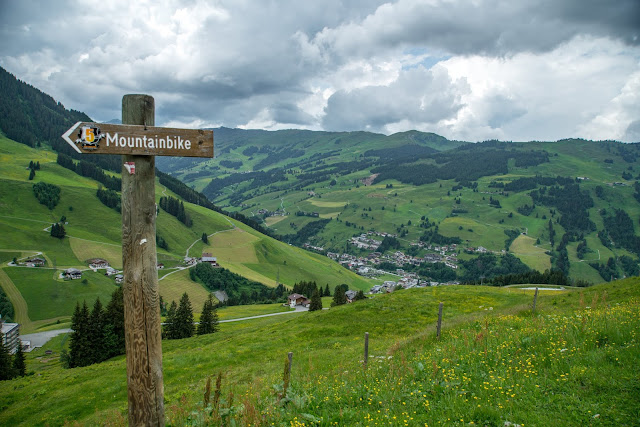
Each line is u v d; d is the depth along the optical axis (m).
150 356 5.86
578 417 6.81
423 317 40.28
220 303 154.75
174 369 30.33
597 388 7.78
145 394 5.83
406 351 16.81
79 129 5.21
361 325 39.56
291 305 130.25
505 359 10.59
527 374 9.11
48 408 27.50
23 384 36.22
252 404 8.66
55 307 142.88
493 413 7.26
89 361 60.22
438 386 8.97
